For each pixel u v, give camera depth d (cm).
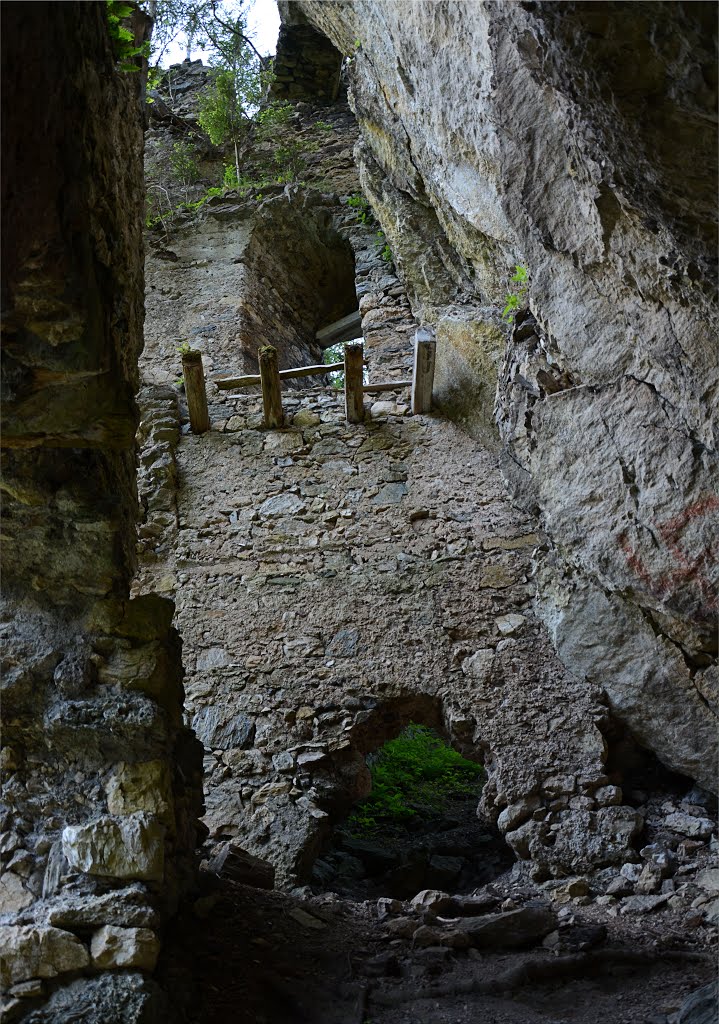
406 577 728
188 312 952
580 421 604
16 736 365
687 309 457
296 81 1151
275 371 789
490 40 454
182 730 410
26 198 298
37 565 386
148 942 321
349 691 688
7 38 286
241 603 729
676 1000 390
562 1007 397
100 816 350
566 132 432
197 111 1156
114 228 370
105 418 349
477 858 704
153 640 387
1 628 379
